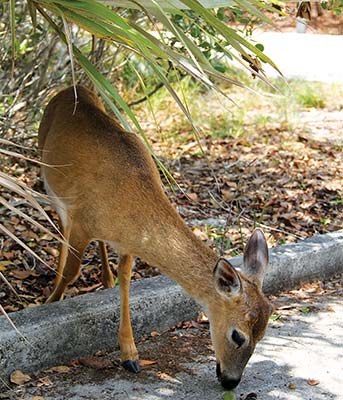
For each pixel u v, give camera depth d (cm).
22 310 460
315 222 700
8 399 414
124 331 455
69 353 458
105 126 483
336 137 948
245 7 362
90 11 361
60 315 455
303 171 825
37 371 445
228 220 679
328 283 598
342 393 434
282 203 731
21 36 747
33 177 726
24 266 570
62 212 489
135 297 491
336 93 1121
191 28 572
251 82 1105
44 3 383
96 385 433
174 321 511
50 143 500
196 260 439
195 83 1058
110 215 454
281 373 454
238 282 416
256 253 443
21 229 624
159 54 371
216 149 884
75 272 487
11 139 723
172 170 808
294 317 529
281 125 974
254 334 418
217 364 433
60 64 758
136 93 997
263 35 1370
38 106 736
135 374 447
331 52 1288
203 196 745
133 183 454
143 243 448
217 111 1016
